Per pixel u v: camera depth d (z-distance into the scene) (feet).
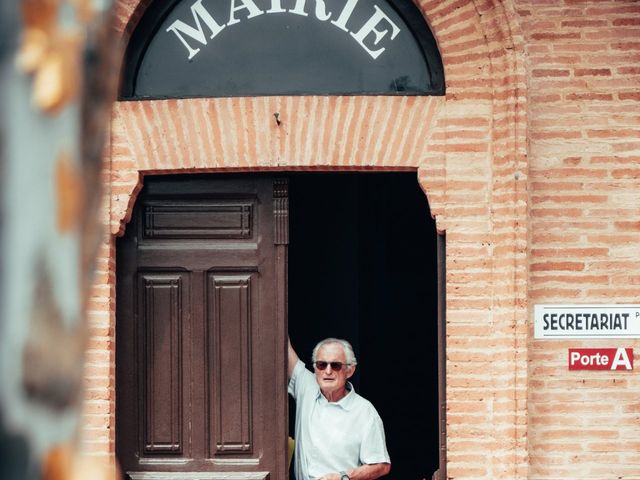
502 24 22.50
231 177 23.59
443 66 22.89
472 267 22.48
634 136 22.57
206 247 23.59
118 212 22.99
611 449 22.22
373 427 23.67
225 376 23.54
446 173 22.65
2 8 2.82
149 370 23.50
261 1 23.32
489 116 22.71
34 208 2.81
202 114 23.02
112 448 22.98
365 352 33.94
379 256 34.17
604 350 22.31
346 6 23.25
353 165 22.82
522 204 22.24
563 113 22.66
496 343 22.29
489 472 22.15
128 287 23.54
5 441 2.77
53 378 2.82
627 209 22.49
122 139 23.08
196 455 23.50
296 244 32.68
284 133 22.91
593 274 22.39
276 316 23.58
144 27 23.32
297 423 24.13
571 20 22.74
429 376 34.71
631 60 22.68
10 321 2.77
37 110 2.85
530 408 22.25
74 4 2.93
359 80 23.12
